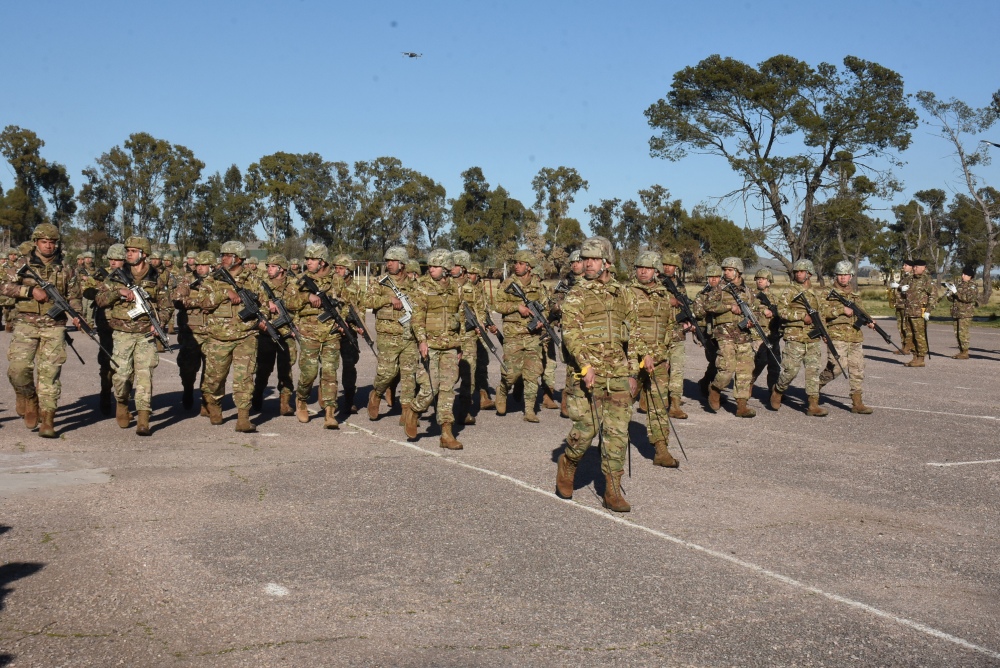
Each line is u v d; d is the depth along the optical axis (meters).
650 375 8.12
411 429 9.41
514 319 10.70
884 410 11.73
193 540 5.96
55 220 85.88
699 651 4.40
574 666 4.21
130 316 9.30
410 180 84.56
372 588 5.15
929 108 39.47
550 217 81.75
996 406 12.11
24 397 9.41
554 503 7.00
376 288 9.96
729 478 7.93
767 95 39.88
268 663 4.20
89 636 4.47
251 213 87.62
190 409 11.02
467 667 4.18
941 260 80.06
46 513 6.51
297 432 9.77
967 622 4.82
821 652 4.42
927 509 7.01
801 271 11.29
